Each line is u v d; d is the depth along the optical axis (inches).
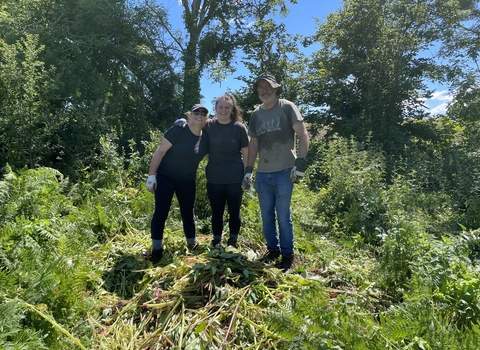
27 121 277.1
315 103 656.4
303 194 281.7
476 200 272.5
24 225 129.3
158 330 99.6
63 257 108.4
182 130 145.1
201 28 675.4
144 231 181.6
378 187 264.8
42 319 87.4
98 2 446.6
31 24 403.9
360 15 571.8
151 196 205.8
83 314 103.9
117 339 97.9
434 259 123.6
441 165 383.6
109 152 281.3
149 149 306.3
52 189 185.0
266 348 94.0
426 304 101.9
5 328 75.0
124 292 123.7
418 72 582.9
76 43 423.2
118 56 496.7
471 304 103.9
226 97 151.6
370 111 548.1
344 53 597.9
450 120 551.2
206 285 116.3
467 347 78.4
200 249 154.9
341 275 137.8
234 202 156.9
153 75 562.9
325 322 84.5
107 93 441.1
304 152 136.9
